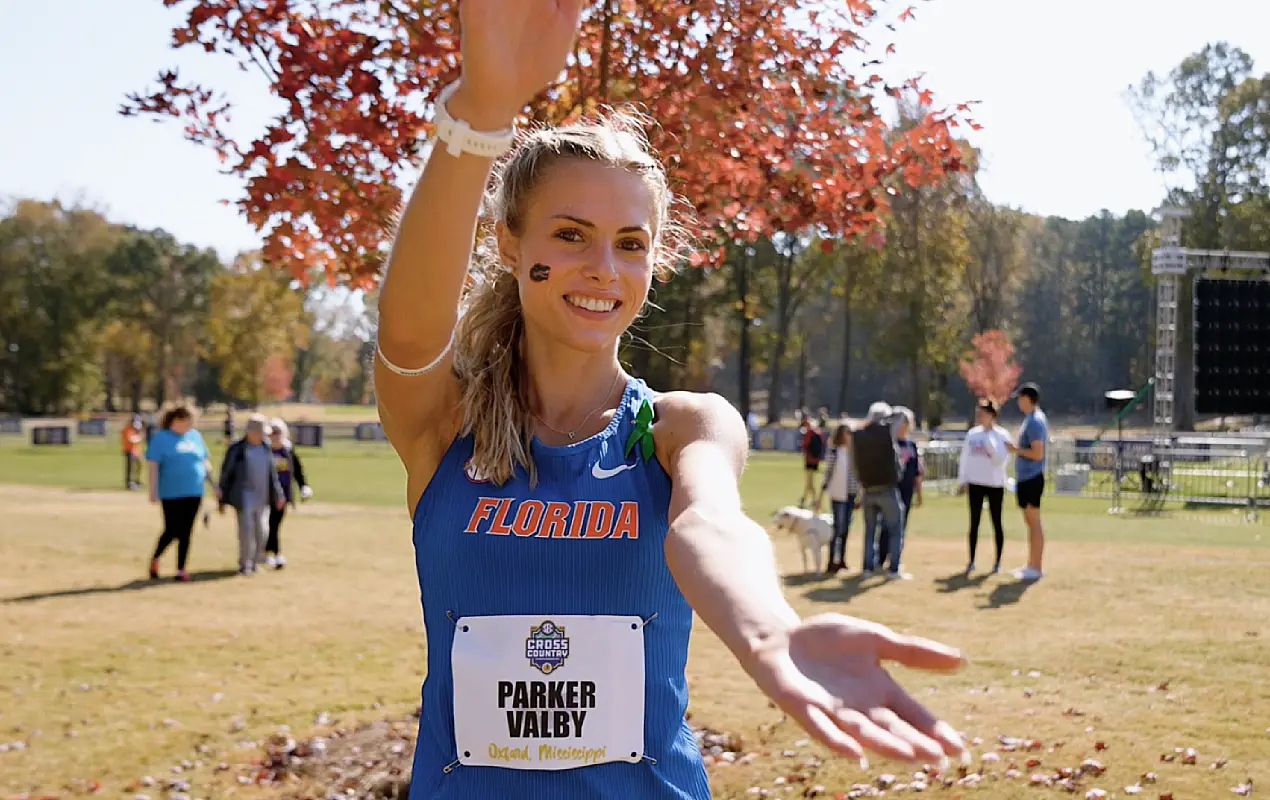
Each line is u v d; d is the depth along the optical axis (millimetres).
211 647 9391
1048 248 101500
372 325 2959
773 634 1120
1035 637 9398
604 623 1754
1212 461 26000
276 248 5453
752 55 5434
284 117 5156
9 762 6328
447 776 1787
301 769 6160
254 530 13625
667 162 5281
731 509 1487
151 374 97062
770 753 6336
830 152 5617
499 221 1916
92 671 8531
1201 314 28312
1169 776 5770
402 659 8961
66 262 91250
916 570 13555
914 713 993
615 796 1741
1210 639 9250
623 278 1835
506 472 1803
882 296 61156
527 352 1919
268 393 84875
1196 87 53750
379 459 41250
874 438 12953
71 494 25312
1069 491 27344
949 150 5691
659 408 1841
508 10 1510
